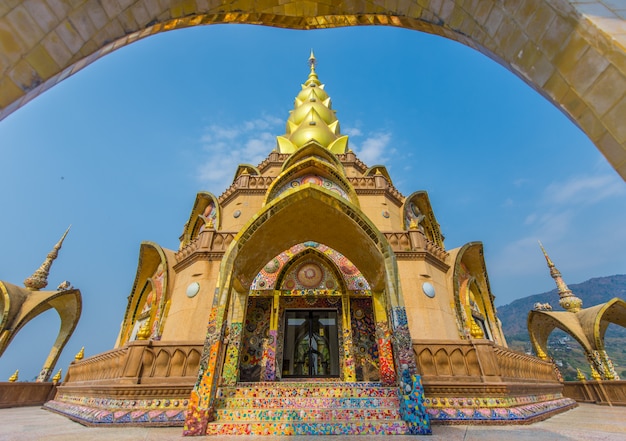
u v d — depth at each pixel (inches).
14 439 236.5
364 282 529.3
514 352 400.2
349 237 384.2
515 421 296.4
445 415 298.7
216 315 299.4
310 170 593.9
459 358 341.4
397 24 198.5
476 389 315.6
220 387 312.5
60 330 755.4
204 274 528.7
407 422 258.5
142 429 278.7
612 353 3408.0
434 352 342.6
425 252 557.3
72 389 442.0
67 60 138.3
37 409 527.8
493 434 250.7
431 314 501.7
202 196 770.8
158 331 551.2
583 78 129.3
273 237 390.3
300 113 1083.3
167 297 588.1
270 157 852.0
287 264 541.3
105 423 291.9
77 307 778.2
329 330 514.0
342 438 237.3
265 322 505.4
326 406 290.0
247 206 657.0
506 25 150.7
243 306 418.0
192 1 171.9
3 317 651.5
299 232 402.6
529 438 234.1
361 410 274.7
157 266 697.0
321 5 195.3
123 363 340.2
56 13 131.1
